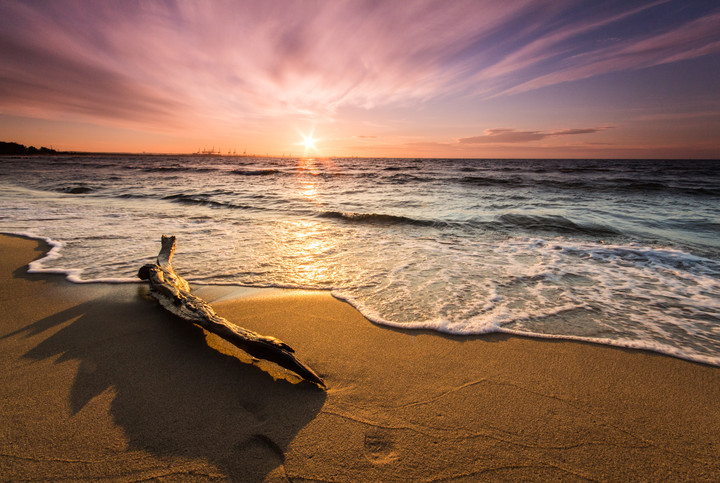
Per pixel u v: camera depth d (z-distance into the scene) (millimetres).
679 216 8539
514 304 3361
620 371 2252
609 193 14023
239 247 5438
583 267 4578
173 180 21844
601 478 1453
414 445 1621
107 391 1942
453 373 2213
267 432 1679
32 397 1870
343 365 2289
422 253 5254
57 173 27344
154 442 1586
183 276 4039
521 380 2145
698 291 3729
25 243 5363
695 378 2172
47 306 3090
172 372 2139
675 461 1535
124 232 6316
